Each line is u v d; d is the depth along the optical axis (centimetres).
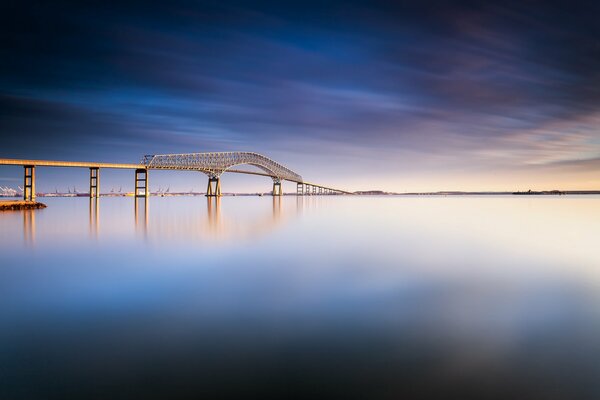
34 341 810
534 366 698
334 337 833
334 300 1106
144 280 1357
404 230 3172
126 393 612
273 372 677
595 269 1565
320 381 648
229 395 607
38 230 3138
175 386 633
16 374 672
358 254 1938
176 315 973
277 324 907
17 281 1347
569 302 1090
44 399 598
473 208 7344
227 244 2312
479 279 1380
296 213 5753
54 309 1024
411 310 1014
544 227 3378
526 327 890
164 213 5659
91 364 709
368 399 596
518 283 1310
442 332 861
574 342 806
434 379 655
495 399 595
